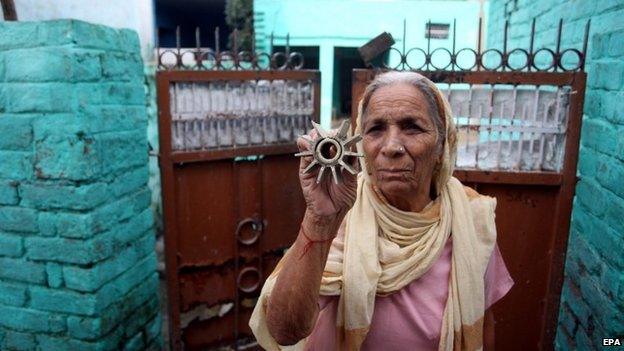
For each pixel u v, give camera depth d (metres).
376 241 1.24
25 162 2.43
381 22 7.49
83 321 2.54
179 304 2.73
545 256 2.28
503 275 1.48
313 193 1.01
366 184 1.31
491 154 2.20
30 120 2.38
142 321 3.01
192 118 2.55
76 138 2.33
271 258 3.00
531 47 2.09
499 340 2.38
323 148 0.97
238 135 2.68
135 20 5.30
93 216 2.46
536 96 2.09
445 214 1.30
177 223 2.64
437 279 1.30
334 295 1.22
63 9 4.03
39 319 2.61
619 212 1.99
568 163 2.11
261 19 7.40
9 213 2.52
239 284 2.91
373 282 1.20
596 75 2.30
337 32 7.51
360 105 1.25
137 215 2.90
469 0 7.45
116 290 2.70
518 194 2.23
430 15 7.46
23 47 2.31
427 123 1.16
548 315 2.29
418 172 1.18
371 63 2.28
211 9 9.41
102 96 2.49
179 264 2.69
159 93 2.44
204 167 2.67
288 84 2.75
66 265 2.49
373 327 1.27
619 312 1.98
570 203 2.15
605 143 2.16
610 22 2.30
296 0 7.35
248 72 2.60
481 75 2.11
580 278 2.41
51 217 2.46
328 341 1.25
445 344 1.24
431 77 2.14
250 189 2.82
